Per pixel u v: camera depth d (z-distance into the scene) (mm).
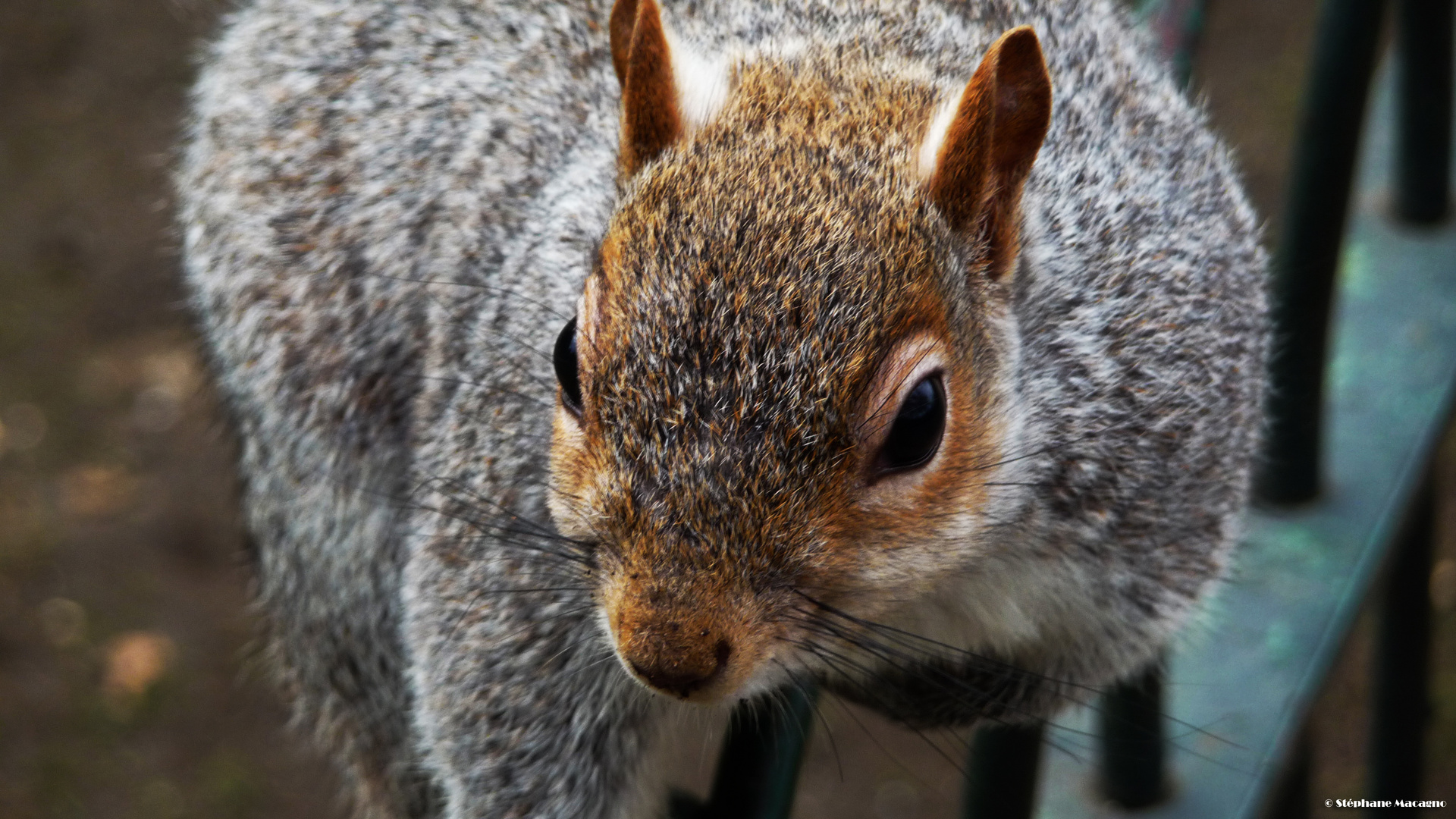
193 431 3254
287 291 1867
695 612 1759
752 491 1758
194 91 1905
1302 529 1863
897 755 2729
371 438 1860
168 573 3018
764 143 1774
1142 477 1802
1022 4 1830
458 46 1852
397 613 1866
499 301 1818
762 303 1758
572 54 1836
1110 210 1806
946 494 1771
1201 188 1821
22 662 2857
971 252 1781
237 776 2697
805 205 1765
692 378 1758
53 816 2635
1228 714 1837
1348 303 1903
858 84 1791
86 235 3586
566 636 1809
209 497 3137
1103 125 1814
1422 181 1914
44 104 3865
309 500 1874
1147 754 1840
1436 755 2631
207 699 2820
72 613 2936
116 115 3838
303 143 1867
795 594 1764
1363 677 2818
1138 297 1803
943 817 2623
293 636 1891
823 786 2688
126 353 3393
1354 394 1887
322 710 1892
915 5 1824
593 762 1816
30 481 3145
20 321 3424
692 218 1764
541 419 1805
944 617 1810
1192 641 1837
